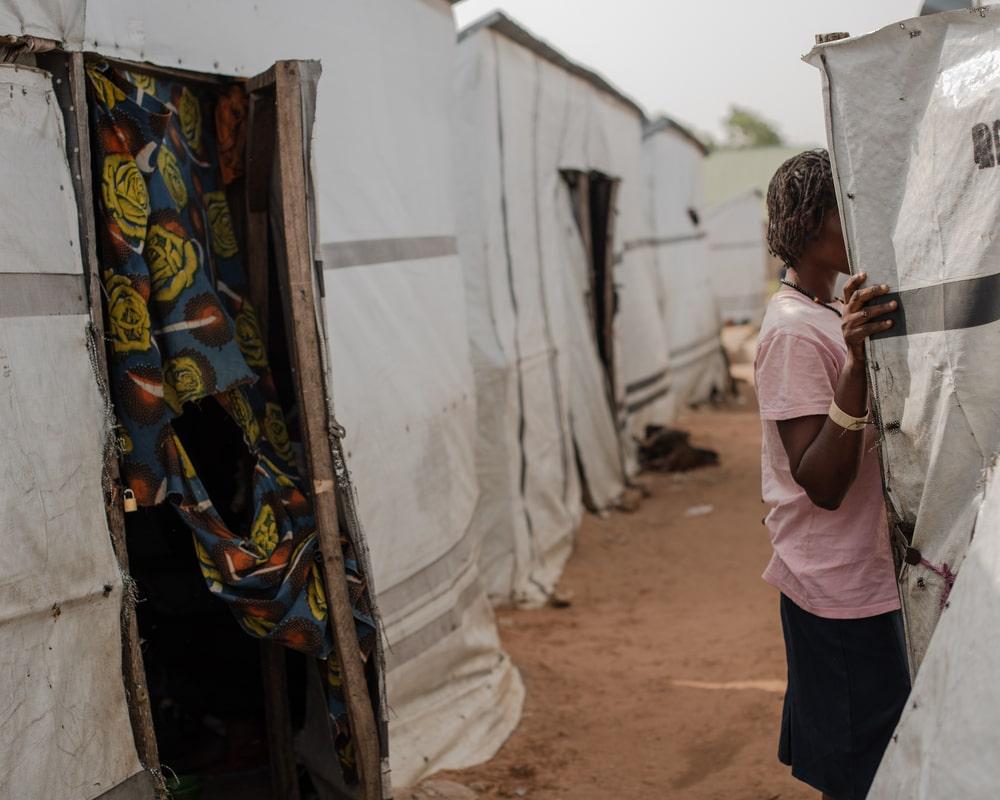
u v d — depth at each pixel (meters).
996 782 1.74
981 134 2.03
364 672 3.31
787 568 2.61
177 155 3.18
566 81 8.38
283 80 3.05
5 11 2.49
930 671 2.01
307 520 3.29
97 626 2.65
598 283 9.77
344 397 3.99
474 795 3.92
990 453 2.08
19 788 2.41
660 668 5.39
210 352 3.03
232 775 3.97
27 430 2.47
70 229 2.65
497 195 6.70
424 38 5.07
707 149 16.16
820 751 2.59
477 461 6.64
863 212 2.24
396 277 4.54
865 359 2.26
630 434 10.85
